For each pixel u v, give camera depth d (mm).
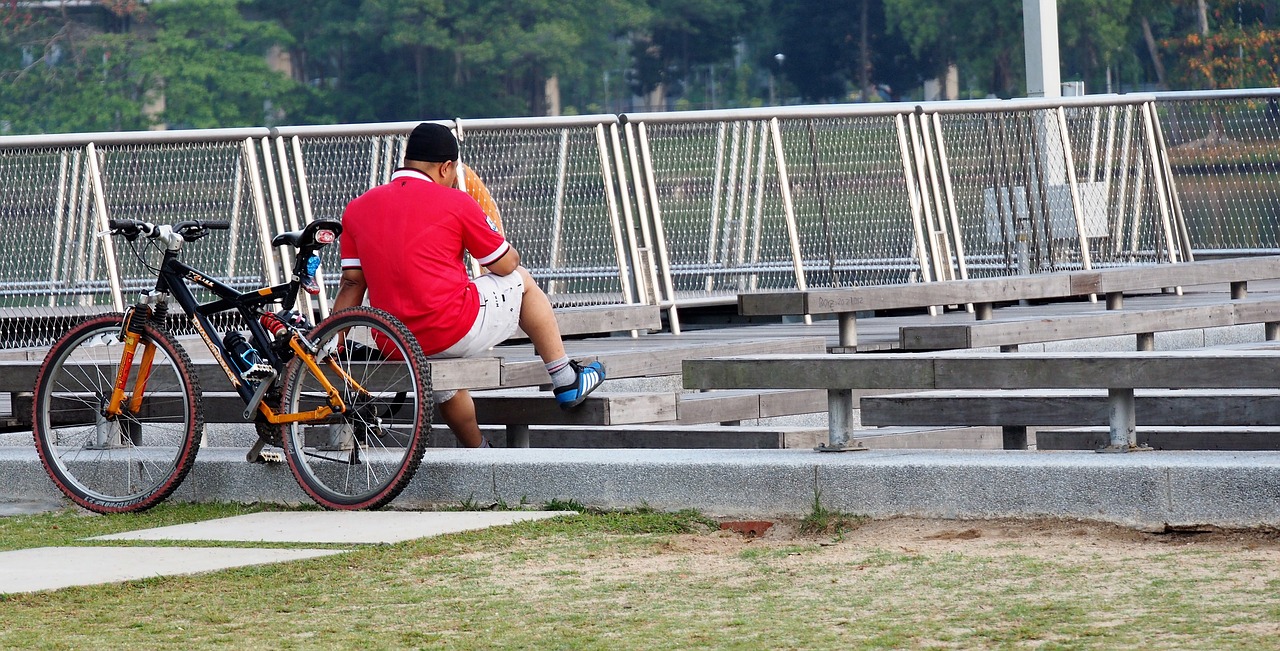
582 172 31469
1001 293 27109
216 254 28625
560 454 16734
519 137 30922
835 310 25141
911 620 11359
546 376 19078
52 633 11664
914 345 25047
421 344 17266
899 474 15078
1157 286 28828
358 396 17172
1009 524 14672
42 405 18141
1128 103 38531
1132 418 15305
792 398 23062
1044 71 42188
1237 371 14367
